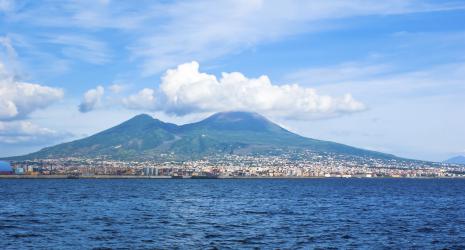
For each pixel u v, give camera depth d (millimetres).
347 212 137375
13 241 80688
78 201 174750
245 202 179750
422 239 86438
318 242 82562
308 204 170000
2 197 195500
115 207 149250
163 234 90438
